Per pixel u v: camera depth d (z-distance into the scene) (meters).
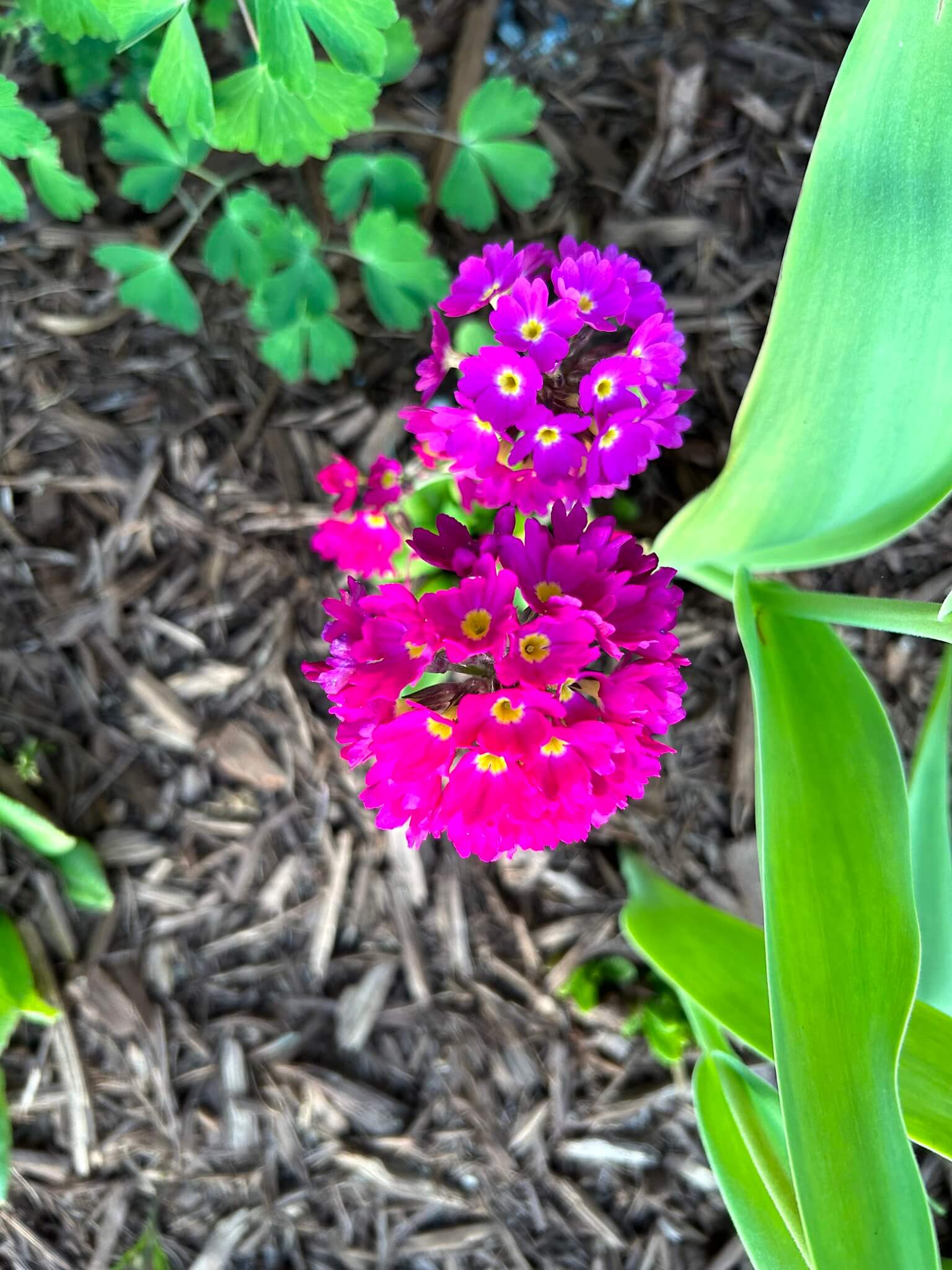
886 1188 0.22
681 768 0.37
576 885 0.37
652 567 0.22
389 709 0.22
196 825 0.36
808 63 0.35
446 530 0.22
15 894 0.34
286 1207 0.36
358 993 0.37
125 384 0.34
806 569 0.37
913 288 0.24
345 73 0.26
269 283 0.30
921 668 0.37
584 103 0.35
